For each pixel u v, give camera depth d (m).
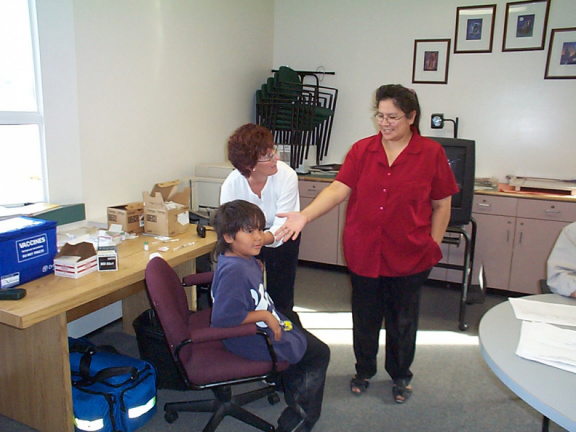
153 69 3.00
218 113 3.77
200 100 3.51
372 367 2.22
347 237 2.02
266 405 2.12
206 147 3.65
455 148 2.87
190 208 3.19
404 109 1.74
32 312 1.46
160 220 2.37
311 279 3.88
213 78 3.64
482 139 3.87
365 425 2.00
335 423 2.01
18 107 2.31
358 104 4.27
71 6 2.37
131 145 2.89
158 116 3.09
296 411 1.82
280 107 4.09
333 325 2.99
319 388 1.80
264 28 4.33
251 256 1.69
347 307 3.29
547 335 1.19
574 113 3.54
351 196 2.04
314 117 4.10
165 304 1.56
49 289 1.65
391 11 4.00
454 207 2.90
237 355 1.70
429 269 1.97
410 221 1.88
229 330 1.51
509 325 1.26
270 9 4.40
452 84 3.88
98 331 2.79
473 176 2.86
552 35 3.50
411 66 4.00
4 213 2.15
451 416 2.07
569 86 3.52
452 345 2.76
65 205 2.46
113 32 2.66
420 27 3.92
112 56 2.67
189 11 3.27
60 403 1.77
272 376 1.67
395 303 2.02
